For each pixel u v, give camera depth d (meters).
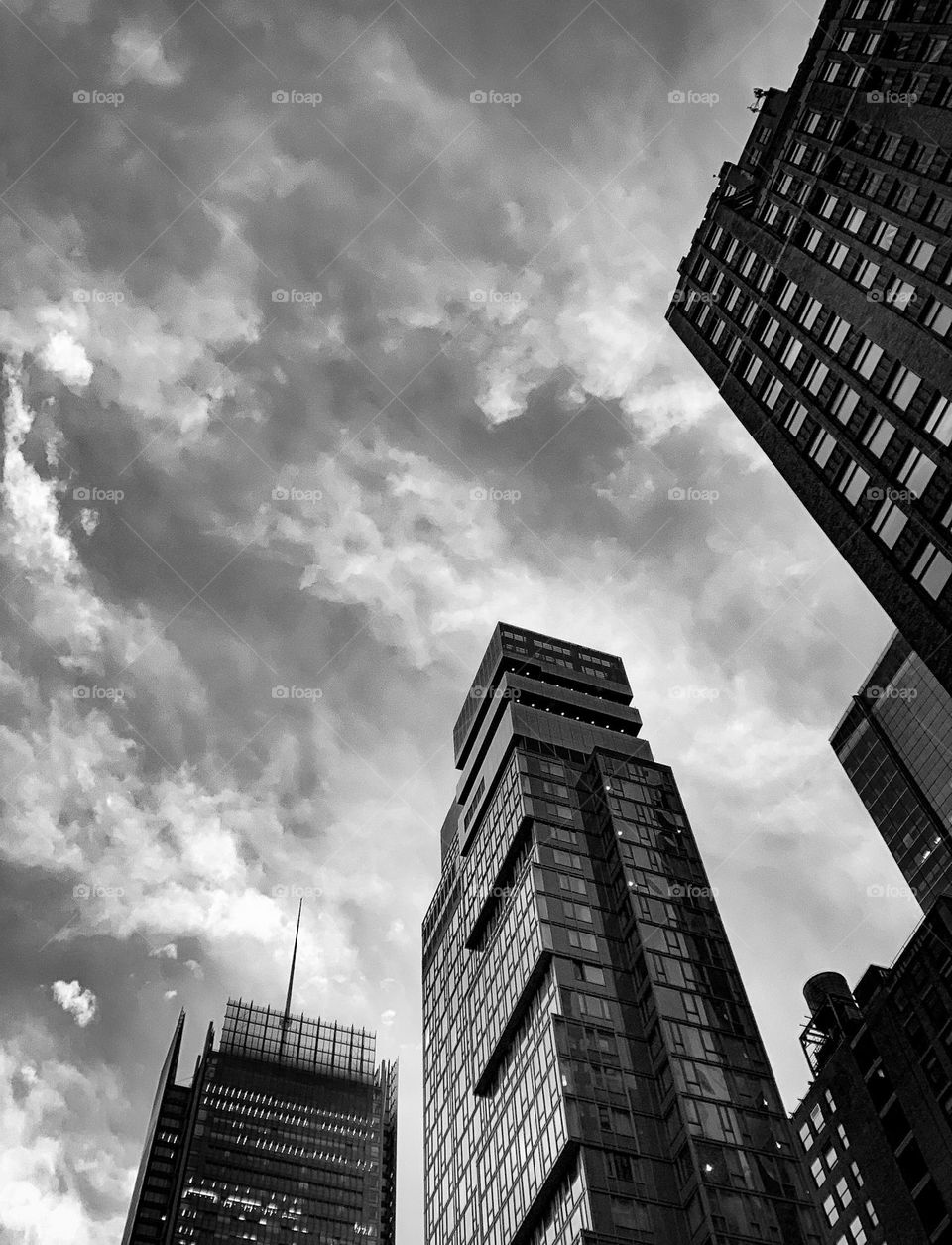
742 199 86.56
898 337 63.62
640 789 135.25
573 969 111.31
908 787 157.12
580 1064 102.00
